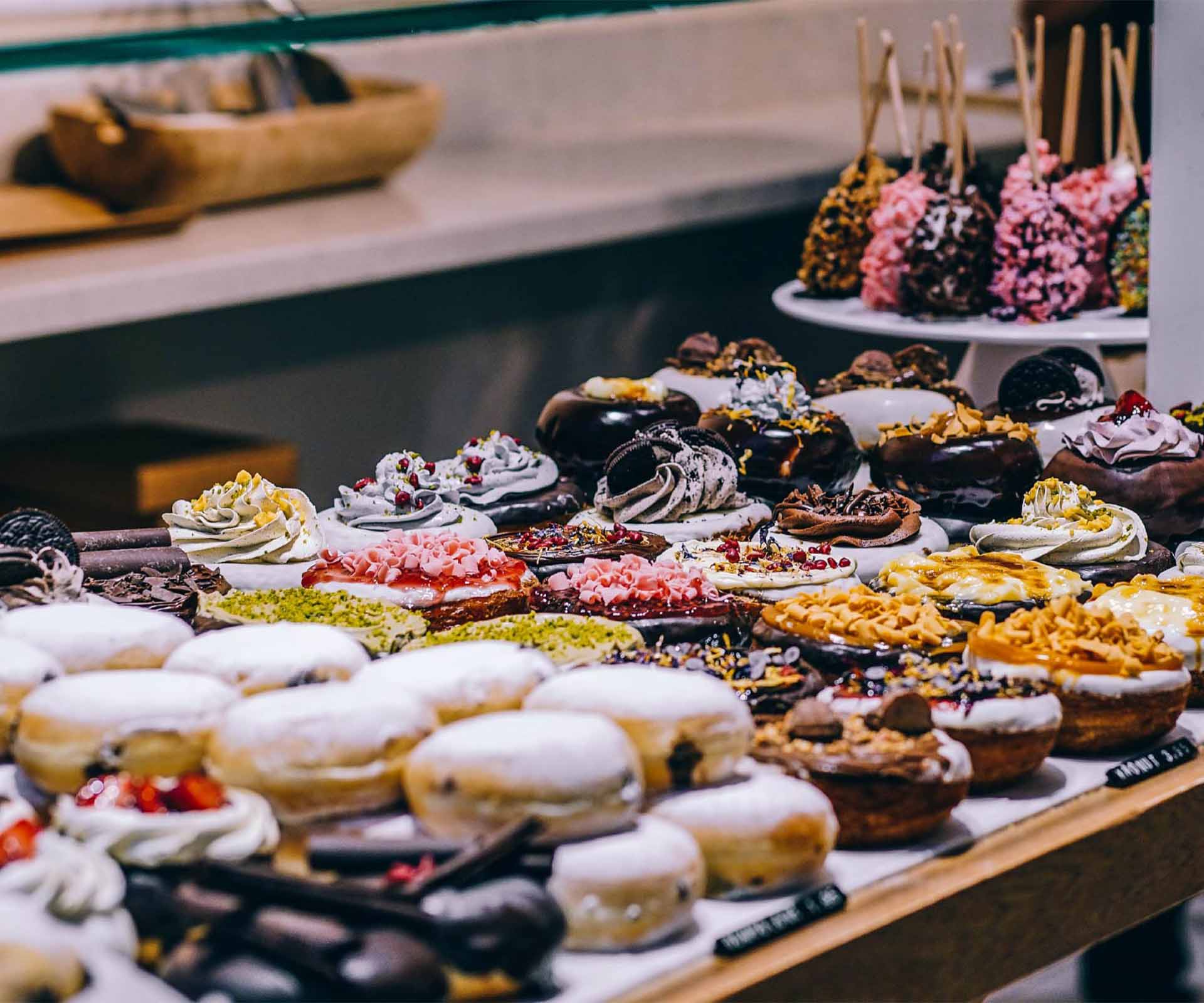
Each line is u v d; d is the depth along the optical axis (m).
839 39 3.71
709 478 2.23
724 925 1.21
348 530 2.11
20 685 1.34
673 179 3.34
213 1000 1.03
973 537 2.07
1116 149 3.56
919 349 2.82
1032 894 1.35
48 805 1.26
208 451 2.80
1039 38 3.06
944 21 3.82
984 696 1.49
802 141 3.62
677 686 1.30
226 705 1.28
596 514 2.27
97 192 2.56
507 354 3.21
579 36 3.24
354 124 2.67
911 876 1.31
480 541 1.98
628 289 3.35
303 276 2.79
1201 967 2.22
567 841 1.16
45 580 1.64
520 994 1.09
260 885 1.08
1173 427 2.13
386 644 1.67
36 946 0.93
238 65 2.57
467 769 1.15
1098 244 2.83
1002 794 1.49
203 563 1.96
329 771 1.18
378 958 1.03
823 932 1.21
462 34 3.12
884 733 1.41
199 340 2.79
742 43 3.54
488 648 1.42
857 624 1.68
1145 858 1.47
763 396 2.43
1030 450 2.23
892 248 2.78
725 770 1.29
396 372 3.06
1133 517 2.03
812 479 2.33
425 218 2.96
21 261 2.49
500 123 3.21
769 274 3.58
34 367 2.63
